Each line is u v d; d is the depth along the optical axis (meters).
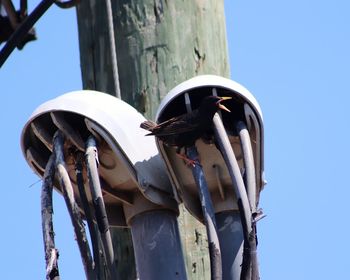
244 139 9.48
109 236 9.25
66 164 9.79
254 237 9.05
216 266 8.98
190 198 9.87
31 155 10.10
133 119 9.87
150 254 9.88
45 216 9.45
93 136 9.66
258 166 9.76
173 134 9.60
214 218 9.30
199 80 9.73
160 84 11.70
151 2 11.98
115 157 9.74
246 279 8.91
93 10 12.11
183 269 9.91
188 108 9.73
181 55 11.84
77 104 9.68
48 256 9.22
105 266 9.66
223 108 9.52
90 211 9.48
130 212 10.04
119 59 11.88
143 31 11.91
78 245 9.30
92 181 9.40
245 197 9.20
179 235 10.03
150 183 9.75
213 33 12.13
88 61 12.01
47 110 9.70
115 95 11.51
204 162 9.74
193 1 12.11
